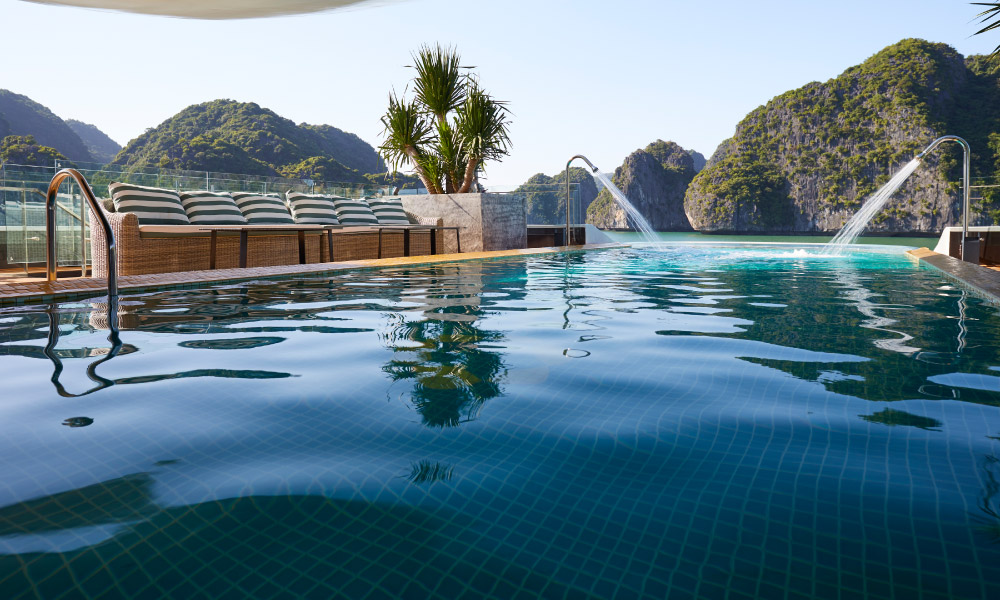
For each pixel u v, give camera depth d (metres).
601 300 3.21
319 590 0.66
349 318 2.62
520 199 8.70
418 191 10.27
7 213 5.90
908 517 0.82
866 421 1.23
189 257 5.10
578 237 10.18
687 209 118.06
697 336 2.19
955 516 0.82
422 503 0.88
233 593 0.65
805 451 1.07
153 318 2.63
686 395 1.43
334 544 0.76
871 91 96.31
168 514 0.84
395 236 7.29
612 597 0.64
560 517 0.83
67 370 1.70
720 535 0.78
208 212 5.45
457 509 0.86
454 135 8.39
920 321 2.50
